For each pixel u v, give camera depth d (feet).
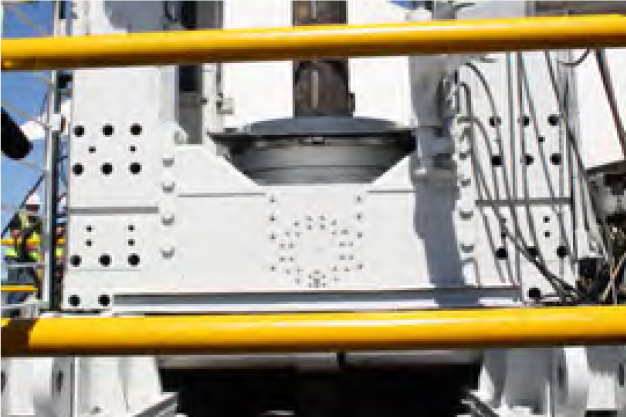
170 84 9.27
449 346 3.59
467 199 8.56
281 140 9.82
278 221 8.64
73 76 9.09
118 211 8.88
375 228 8.56
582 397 6.15
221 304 8.65
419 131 8.37
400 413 9.51
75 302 8.80
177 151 8.89
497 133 8.66
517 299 8.52
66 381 6.57
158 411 7.67
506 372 7.47
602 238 8.72
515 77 8.78
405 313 3.67
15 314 15.29
